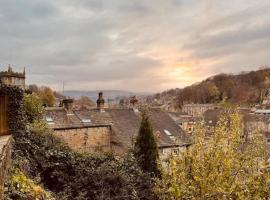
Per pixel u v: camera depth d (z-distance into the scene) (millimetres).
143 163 22609
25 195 12375
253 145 13898
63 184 19016
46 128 22906
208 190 13352
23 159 17375
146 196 19906
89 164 20234
